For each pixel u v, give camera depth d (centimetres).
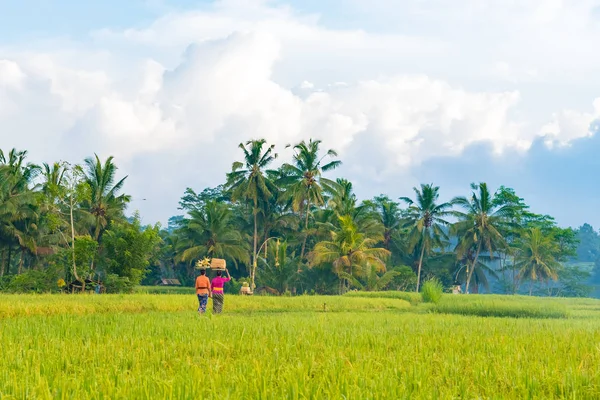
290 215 6769
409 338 1270
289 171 6475
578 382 796
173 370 898
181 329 1373
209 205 6303
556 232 8481
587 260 16538
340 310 3117
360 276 5647
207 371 863
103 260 4597
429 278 7569
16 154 5453
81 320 1600
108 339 1188
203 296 2148
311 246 7000
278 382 781
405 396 712
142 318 1702
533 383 800
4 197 5128
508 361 941
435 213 7162
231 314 2425
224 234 6294
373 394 729
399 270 6825
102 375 827
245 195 6394
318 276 5922
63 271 4375
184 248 6519
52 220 4397
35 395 720
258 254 6188
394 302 3528
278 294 5747
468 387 782
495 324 1720
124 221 5581
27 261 6556
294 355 1033
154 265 6931
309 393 734
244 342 1170
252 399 722
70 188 4331
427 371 861
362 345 1173
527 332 1434
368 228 6488
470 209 7225
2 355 977
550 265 7812
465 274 7675
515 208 7481
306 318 1862
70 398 715
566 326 1695
